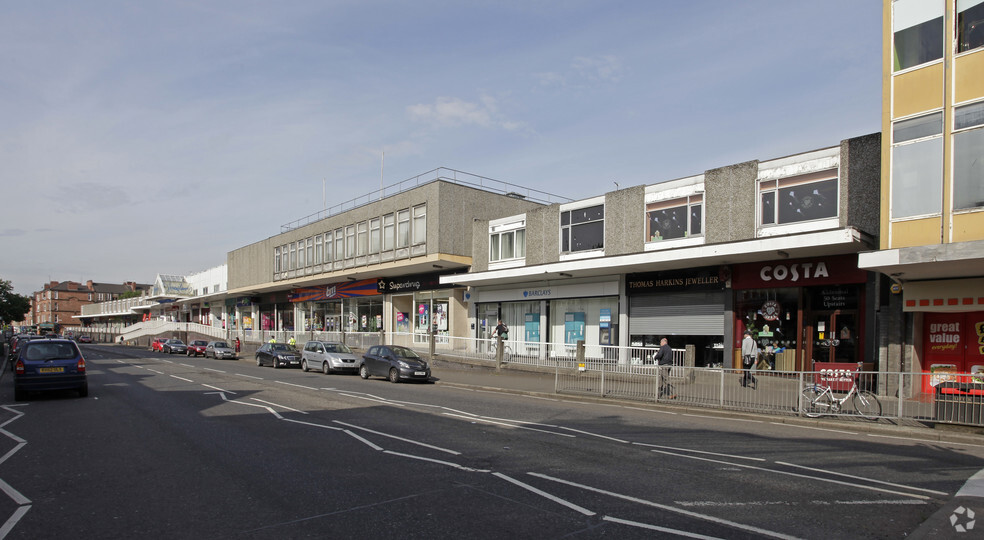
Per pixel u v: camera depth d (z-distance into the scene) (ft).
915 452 30.78
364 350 107.04
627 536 17.52
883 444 33.09
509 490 22.40
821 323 57.41
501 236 95.25
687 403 48.62
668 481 23.94
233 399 50.75
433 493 21.97
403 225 107.86
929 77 45.27
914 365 49.60
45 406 46.52
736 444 32.58
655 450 30.42
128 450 29.53
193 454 28.58
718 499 21.43
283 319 166.81
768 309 61.31
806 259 57.93
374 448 30.09
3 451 29.40
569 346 69.26
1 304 151.23
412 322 116.06
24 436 33.45
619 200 75.41
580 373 58.08
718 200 64.64
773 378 43.98
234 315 193.57
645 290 72.33
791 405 42.88
